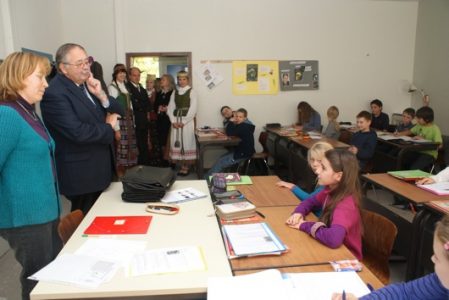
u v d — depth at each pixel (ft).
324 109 20.71
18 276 9.03
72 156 7.06
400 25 20.56
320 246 5.25
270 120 20.35
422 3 20.13
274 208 6.90
